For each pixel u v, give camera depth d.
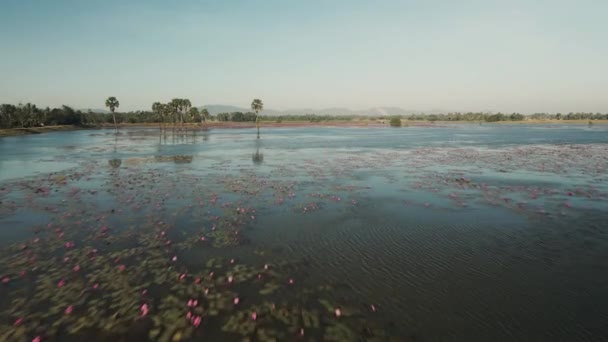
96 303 7.80
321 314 7.50
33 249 10.91
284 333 6.86
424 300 8.09
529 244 11.52
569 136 71.38
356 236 12.38
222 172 27.34
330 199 18.03
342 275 9.34
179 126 139.25
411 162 33.25
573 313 7.54
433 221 14.12
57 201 17.38
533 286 8.72
